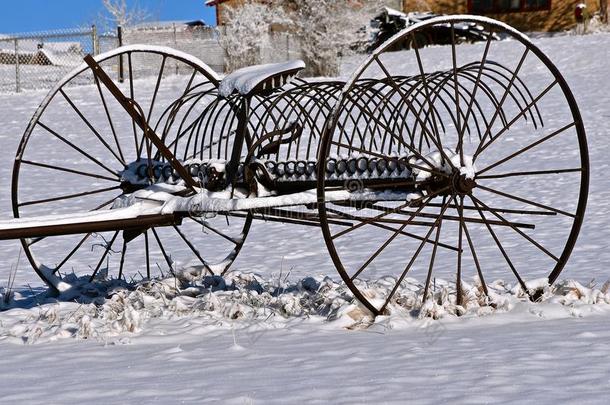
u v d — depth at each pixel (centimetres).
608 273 1050
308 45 3572
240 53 3534
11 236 701
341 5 3606
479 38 4106
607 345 591
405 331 692
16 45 3309
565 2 4609
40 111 861
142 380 531
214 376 535
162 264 1258
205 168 827
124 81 3272
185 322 752
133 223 754
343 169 809
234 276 942
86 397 493
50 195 1950
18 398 493
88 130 2655
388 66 3506
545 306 759
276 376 530
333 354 596
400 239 1413
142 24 5506
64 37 3441
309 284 870
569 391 469
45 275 894
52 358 617
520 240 1361
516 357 562
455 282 888
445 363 553
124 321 718
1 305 895
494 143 2372
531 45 812
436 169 786
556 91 2905
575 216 828
